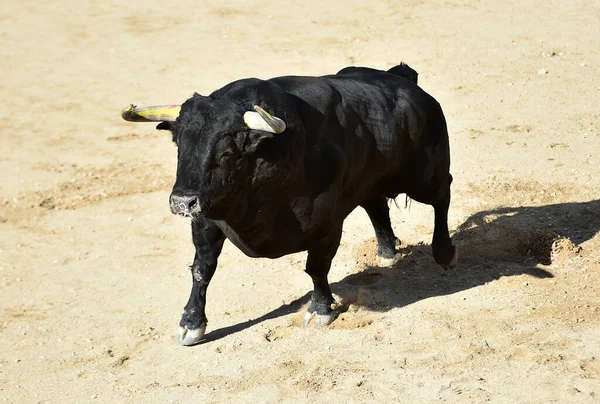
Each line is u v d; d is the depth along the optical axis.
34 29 40.09
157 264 18.39
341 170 13.84
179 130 12.45
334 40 35.28
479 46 32.84
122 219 21.05
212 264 14.54
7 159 25.91
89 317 16.14
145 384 13.52
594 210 18.67
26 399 13.31
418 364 13.35
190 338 14.59
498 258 16.98
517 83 28.50
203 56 34.81
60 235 20.31
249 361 13.89
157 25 39.44
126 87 32.25
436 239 16.30
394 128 15.07
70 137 27.66
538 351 13.40
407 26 36.28
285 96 13.09
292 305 15.83
